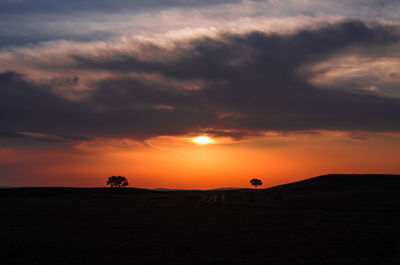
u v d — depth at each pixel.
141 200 114.62
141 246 27.36
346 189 120.81
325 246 27.05
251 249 26.00
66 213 60.72
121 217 52.91
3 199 130.12
